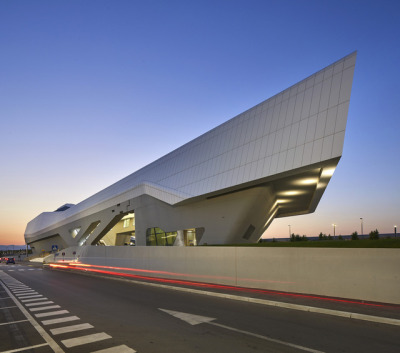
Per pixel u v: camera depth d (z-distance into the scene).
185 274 17.25
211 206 28.59
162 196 33.16
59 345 6.39
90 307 10.54
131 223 59.97
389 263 9.66
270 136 21.98
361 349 5.79
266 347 5.94
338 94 18.31
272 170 20.73
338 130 17.61
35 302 12.09
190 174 29.70
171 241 33.72
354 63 18.08
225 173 24.92
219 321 8.08
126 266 23.23
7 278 24.34
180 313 9.16
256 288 13.23
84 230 56.84
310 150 18.70
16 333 7.48
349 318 8.21
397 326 7.38
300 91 20.91
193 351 5.77
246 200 25.55
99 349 6.05
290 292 11.96
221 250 15.20
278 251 12.68
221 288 13.69
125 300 11.84
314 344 6.10
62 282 19.64
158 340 6.52
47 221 79.81
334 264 10.92
